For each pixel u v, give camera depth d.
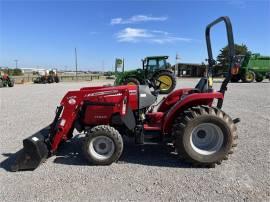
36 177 4.43
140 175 4.43
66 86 26.41
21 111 10.42
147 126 5.21
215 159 4.65
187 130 4.68
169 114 4.92
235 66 4.71
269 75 29.33
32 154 4.68
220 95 4.84
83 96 5.19
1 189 4.04
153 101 5.30
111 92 5.14
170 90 16.44
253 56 28.66
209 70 5.36
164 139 5.12
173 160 5.05
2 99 14.51
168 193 3.85
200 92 5.15
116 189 3.98
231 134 4.69
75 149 5.72
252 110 9.94
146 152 5.46
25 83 35.25
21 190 4.00
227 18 4.64
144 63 18.86
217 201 3.63
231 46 4.68
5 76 26.50
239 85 23.39
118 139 4.80
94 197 3.77
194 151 4.70
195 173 4.48
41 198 3.77
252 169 4.58
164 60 18.66
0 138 6.65
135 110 5.20
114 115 5.16
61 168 4.77
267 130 6.99
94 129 4.83
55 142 5.16
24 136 6.81
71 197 3.78
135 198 3.73
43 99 14.20
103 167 4.78
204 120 4.66
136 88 5.20
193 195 3.79
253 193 3.81
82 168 4.76
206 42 5.46
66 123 5.16
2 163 5.06
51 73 37.03
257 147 5.66
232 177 4.30
